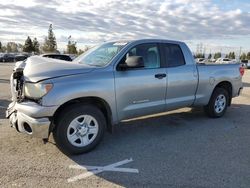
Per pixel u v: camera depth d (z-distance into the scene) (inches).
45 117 173.6
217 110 284.2
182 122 268.7
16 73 193.5
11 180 151.9
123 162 177.9
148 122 267.0
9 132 226.4
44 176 157.4
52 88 173.8
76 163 175.5
